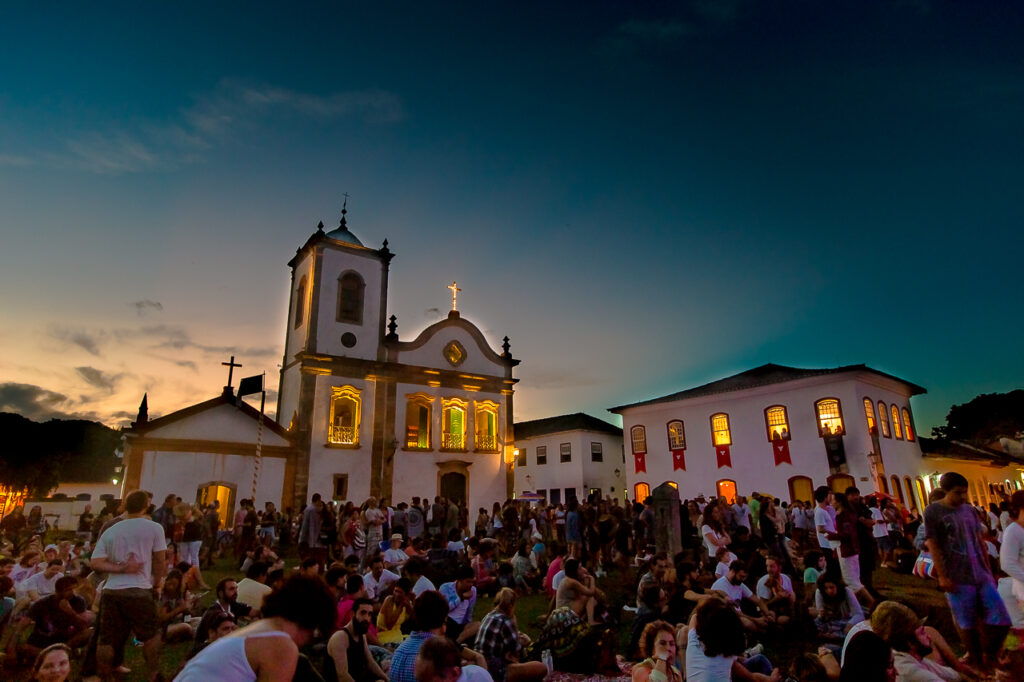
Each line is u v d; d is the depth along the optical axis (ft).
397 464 103.81
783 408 110.11
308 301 108.47
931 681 16.98
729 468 114.32
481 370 117.60
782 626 30.04
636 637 28.55
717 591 29.81
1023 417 193.16
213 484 88.02
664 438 124.77
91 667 22.17
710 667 17.70
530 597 46.26
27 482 186.70
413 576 30.14
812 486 103.81
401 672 18.52
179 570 32.63
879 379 109.91
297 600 10.20
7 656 25.14
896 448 110.11
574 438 155.94
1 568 29.73
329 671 19.67
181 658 27.20
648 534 56.34
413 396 108.58
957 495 23.16
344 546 56.24
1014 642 21.24
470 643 27.12
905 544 55.57
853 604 28.66
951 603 22.74
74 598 28.71
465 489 109.19
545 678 24.73
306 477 95.40
